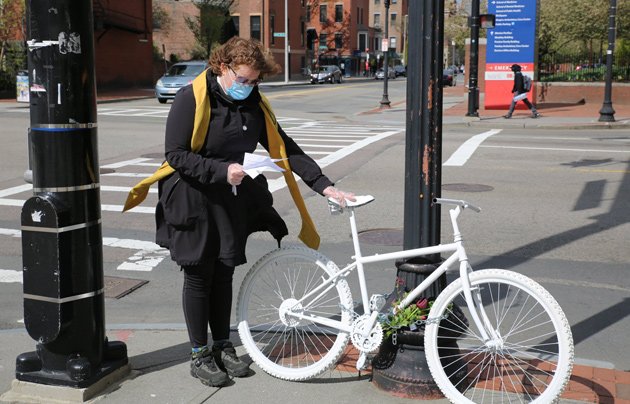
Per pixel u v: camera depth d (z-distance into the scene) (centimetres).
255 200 402
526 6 2542
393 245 756
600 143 1644
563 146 1584
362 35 9088
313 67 7919
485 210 923
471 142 1669
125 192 1066
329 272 410
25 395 384
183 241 388
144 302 586
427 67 377
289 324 421
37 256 369
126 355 415
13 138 1728
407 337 386
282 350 443
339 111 2847
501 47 2584
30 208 366
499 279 365
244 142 394
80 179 374
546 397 354
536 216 888
